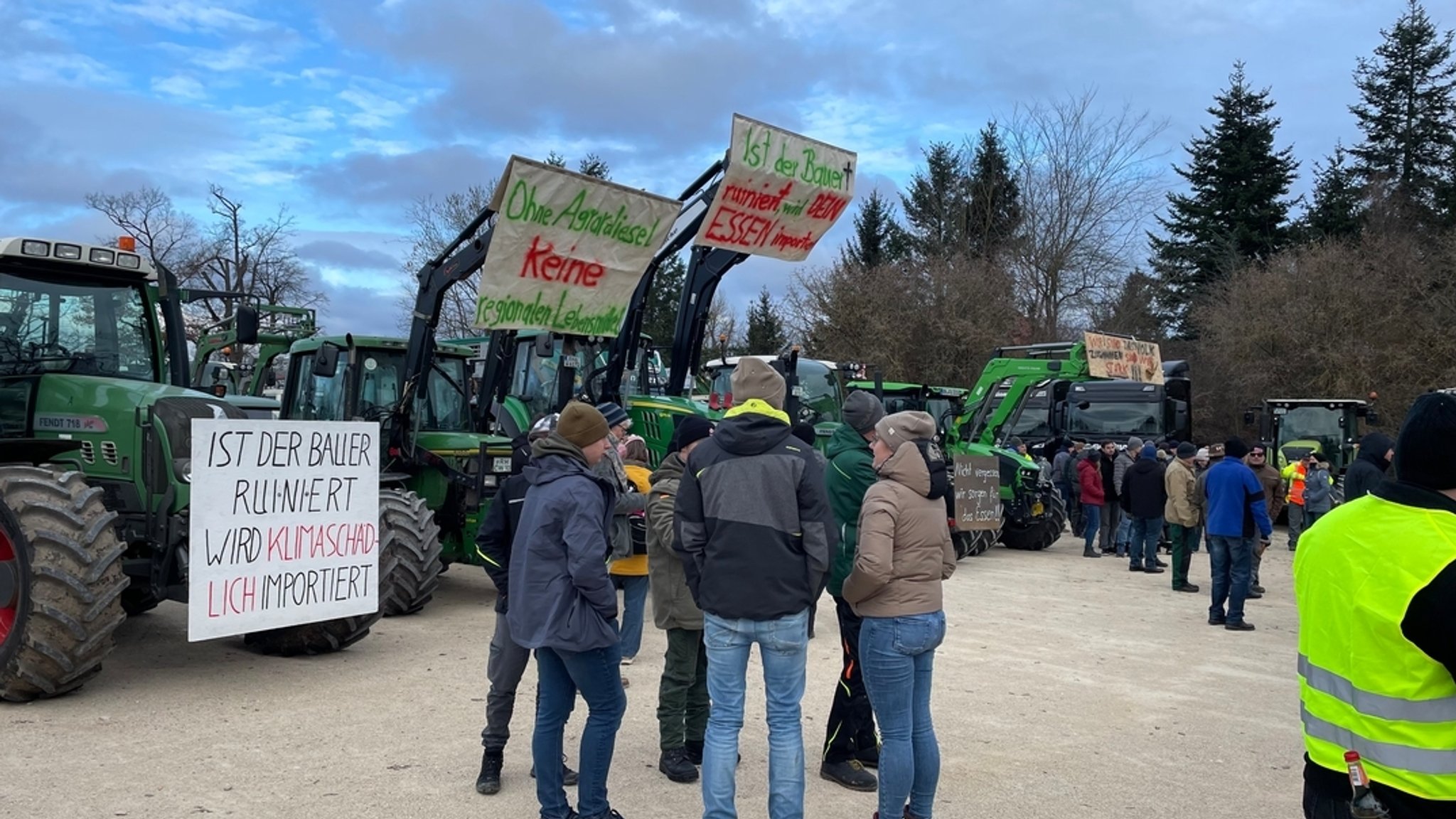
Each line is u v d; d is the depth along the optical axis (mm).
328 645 7328
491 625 8734
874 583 3965
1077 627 9438
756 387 4117
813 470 4004
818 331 33969
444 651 7652
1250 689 7168
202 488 6227
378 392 9992
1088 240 34750
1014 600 11000
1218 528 9516
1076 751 5625
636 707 6230
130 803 4480
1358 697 2295
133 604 8445
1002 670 7547
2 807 4391
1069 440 20203
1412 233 35156
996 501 9938
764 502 3918
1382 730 2246
